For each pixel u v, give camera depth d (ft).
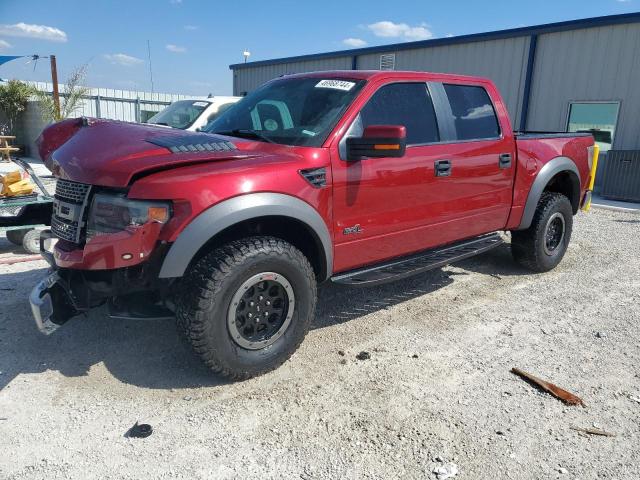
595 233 26.32
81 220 10.32
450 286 17.42
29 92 65.26
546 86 44.98
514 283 17.89
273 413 9.94
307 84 13.94
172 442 9.04
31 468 8.33
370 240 12.82
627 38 39.60
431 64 53.36
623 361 12.39
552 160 17.81
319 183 11.43
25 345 12.34
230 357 10.52
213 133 13.41
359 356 12.23
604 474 8.54
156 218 9.60
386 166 12.73
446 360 12.21
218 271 10.00
